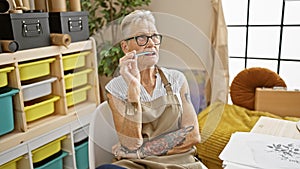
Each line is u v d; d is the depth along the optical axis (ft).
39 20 4.96
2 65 4.60
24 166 5.02
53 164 5.49
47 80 5.26
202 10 7.29
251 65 7.77
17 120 4.88
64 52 5.36
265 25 7.34
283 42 7.25
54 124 5.30
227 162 3.04
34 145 5.06
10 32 4.60
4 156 4.59
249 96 6.23
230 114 5.36
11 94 4.58
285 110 5.73
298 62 7.17
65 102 5.47
